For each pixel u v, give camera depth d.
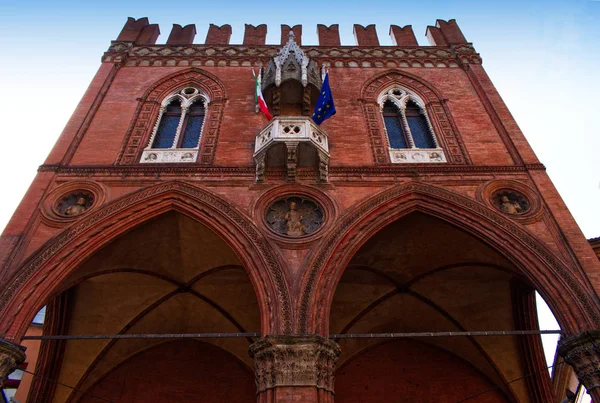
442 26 23.39
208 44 21.52
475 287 17.45
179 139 17.61
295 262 12.70
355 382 17.70
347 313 18.11
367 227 13.71
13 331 11.13
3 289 11.69
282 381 10.26
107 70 19.69
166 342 18.50
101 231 13.48
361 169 15.37
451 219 14.16
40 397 16.03
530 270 12.66
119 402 17.00
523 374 17.08
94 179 14.91
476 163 15.98
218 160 15.91
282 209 14.41
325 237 13.19
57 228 13.47
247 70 20.28
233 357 18.27
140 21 23.08
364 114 18.20
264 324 11.46
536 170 15.38
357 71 20.36
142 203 14.20
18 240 12.90
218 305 17.94
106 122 17.36
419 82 19.84
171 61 20.56
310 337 10.83
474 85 19.59
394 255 16.61
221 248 16.05
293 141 14.67
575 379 20.56
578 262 12.53
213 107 18.31
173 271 16.91
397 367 18.08
